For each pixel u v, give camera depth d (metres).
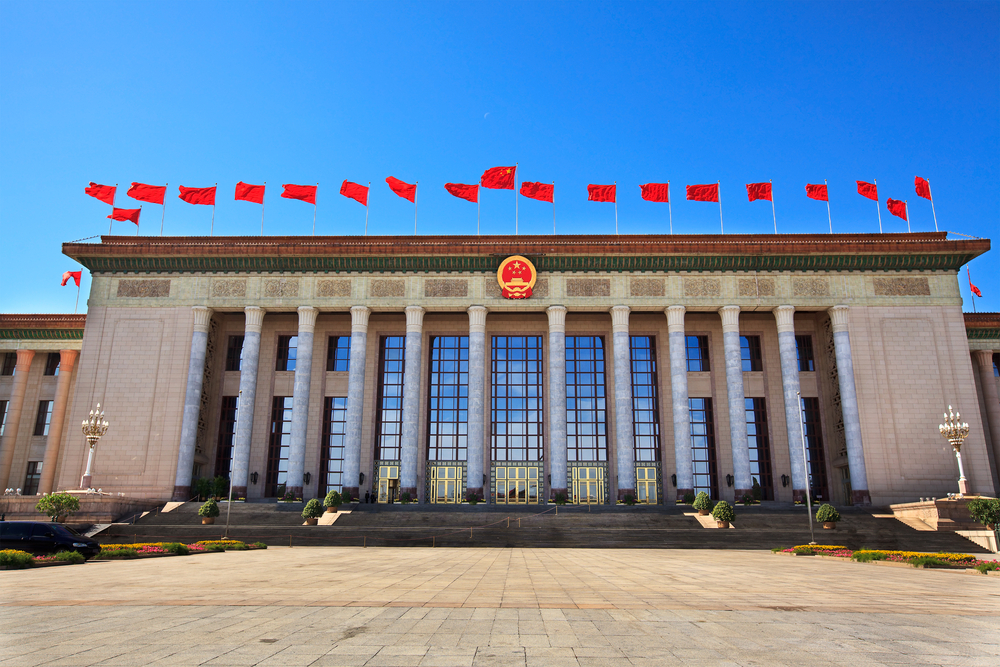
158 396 48.84
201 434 51.00
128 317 50.44
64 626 9.25
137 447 47.94
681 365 49.03
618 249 49.91
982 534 33.22
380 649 7.80
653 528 38.62
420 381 51.94
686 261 50.06
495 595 13.05
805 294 49.84
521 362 54.41
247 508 43.09
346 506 43.38
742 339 54.19
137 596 12.66
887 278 49.91
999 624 9.89
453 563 22.73
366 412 53.03
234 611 10.67
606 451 52.41
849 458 47.06
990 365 54.91
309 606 11.25
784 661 7.36
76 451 47.91
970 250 48.88
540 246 50.38
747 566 22.19
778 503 49.88
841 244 49.28
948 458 46.50
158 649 7.71
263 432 52.56
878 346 48.69
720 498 50.59
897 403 47.66
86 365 49.44
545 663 7.18
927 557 23.36
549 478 50.25
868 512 42.94
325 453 52.62
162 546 28.09
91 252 50.41
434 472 52.09
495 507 43.31
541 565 21.97
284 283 50.91
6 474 54.22
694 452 52.16
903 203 51.88
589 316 54.53
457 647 7.96
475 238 50.62
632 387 53.69
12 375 57.66
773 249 49.47
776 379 52.91
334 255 50.25
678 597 12.94
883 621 10.12
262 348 54.47
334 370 54.47
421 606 11.32
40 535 23.47
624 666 7.07
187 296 50.69
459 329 54.66
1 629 9.02
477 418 48.59
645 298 50.19
